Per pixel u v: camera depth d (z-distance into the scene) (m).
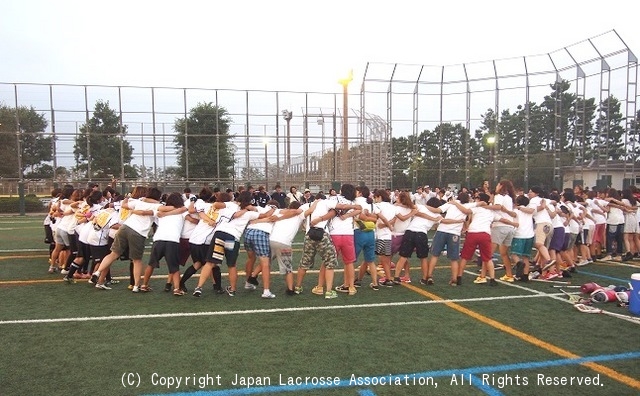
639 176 22.97
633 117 19.91
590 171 22.80
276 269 9.77
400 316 6.24
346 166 25.73
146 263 10.41
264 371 4.33
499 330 5.65
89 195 8.52
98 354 4.72
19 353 4.73
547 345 5.12
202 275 7.07
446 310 6.57
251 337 5.29
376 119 24.75
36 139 29.70
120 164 26.47
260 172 27.62
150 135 26.52
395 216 8.19
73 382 4.05
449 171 25.45
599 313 6.41
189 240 7.40
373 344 5.11
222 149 27.92
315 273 9.40
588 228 10.43
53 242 9.65
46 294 7.33
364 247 7.82
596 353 4.88
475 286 8.21
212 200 7.96
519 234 8.50
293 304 6.82
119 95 25.86
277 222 7.31
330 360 4.62
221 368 4.39
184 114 26.20
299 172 29.95
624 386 4.09
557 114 23.23
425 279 8.34
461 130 25.44
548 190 23.25
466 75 25.06
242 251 12.23
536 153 24.33
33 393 3.82
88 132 25.34
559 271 9.04
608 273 9.43
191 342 5.10
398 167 26.77
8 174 30.86
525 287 8.12
